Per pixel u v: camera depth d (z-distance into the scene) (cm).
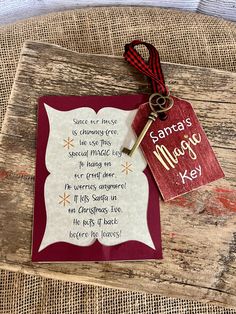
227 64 29
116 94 26
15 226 24
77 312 25
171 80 26
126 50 26
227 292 23
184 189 24
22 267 23
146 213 24
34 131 25
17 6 34
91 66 26
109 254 23
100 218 24
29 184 24
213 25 30
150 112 25
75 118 25
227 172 25
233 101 26
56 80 26
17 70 26
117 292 25
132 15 30
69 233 23
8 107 26
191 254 23
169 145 24
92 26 30
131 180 24
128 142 25
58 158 25
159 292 23
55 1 33
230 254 23
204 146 25
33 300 25
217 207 24
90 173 24
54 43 30
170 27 30
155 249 23
